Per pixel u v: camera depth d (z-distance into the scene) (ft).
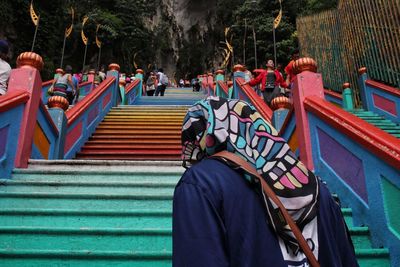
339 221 3.99
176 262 3.33
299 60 14.24
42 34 72.02
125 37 104.78
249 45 86.53
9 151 13.05
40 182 12.12
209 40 131.34
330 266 3.55
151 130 26.22
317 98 13.14
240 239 3.34
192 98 48.49
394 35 27.73
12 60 65.57
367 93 29.35
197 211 3.41
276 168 3.80
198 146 4.26
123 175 13.43
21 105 13.92
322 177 12.26
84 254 8.36
